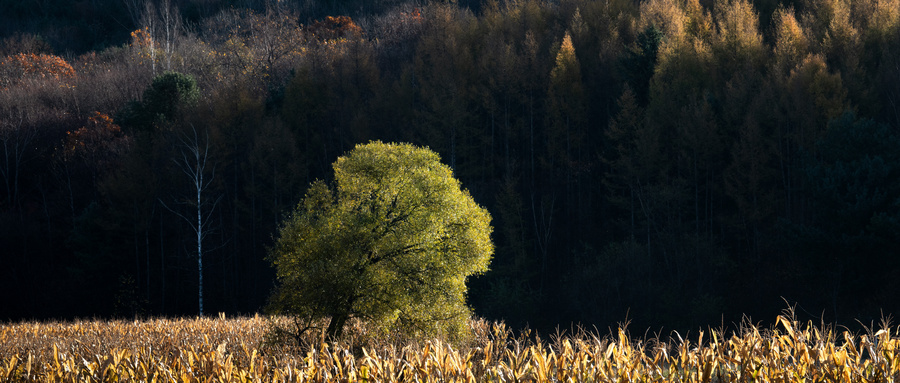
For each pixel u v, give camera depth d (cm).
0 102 5862
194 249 4512
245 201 4803
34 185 5294
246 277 4588
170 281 4441
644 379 682
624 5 5881
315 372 834
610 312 3569
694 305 3384
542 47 5441
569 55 4638
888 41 4350
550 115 4681
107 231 4369
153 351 1489
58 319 4091
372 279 1580
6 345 1834
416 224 1641
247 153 4841
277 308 1655
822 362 626
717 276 3616
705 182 4150
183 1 9412
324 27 7781
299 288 1639
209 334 1919
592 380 706
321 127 5172
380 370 778
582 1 6031
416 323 1606
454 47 5247
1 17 9012
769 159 3819
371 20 8162
